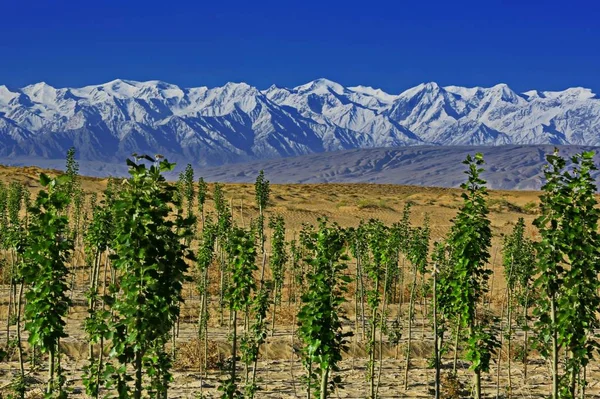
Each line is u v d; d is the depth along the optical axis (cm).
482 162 2700
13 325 4353
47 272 1986
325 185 16088
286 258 5147
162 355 2325
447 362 4231
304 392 3409
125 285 1700
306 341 2348
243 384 3522
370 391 3403
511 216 9600
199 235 6247
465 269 2677
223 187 12131
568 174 2189
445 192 15988
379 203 10631
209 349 4062
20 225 3250
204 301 4094
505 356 4247
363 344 4344
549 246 2184
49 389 2116
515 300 4494
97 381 2423
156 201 1716
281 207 9519
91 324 2472
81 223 6619
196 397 3036
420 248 3797
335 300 2330
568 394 2206
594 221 2173
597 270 2181
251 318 4772
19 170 10544
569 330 2175
